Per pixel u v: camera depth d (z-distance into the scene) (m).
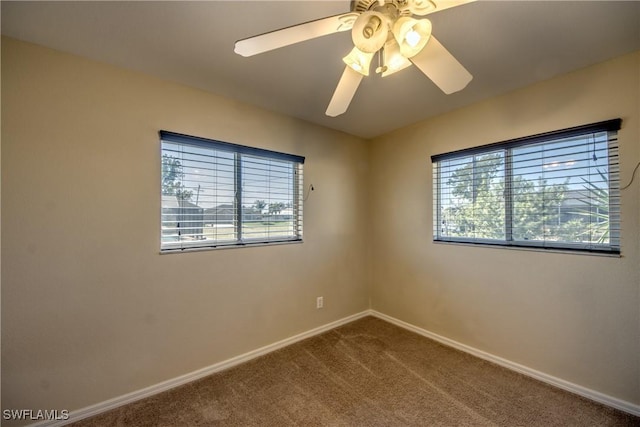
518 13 1.30
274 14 1.30
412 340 2.58
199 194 2.08
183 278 1.95
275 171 2.51
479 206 2.32
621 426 1.50
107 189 1.68
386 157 3.07
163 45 1.53
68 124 1.57
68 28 1.38
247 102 2.26
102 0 1.19
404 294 2.89
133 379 1.75
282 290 2.49
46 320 1.51
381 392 1.81
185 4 1.23
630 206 1.61
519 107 2.04
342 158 3.00
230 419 1.58
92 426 1.53
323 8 1.26
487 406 1.67
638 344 1.58
